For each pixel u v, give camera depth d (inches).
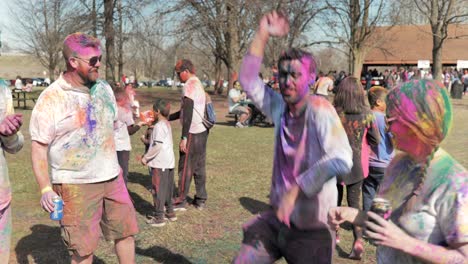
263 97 110.6
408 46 1803.6
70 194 128.0
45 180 124.2
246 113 604.1
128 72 2957.7
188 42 988.6
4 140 120.8
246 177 305.9
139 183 293.6
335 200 106.2
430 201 73.2
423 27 1820.9
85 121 127.8
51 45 1553.9
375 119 175.5
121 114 225.8
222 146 439.2
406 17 1467.8
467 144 429.1
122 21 937.5
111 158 134.7
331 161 97.9
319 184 99.7
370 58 1819.6
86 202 129.7
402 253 78.5
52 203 122.6
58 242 195.3
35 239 198.4
